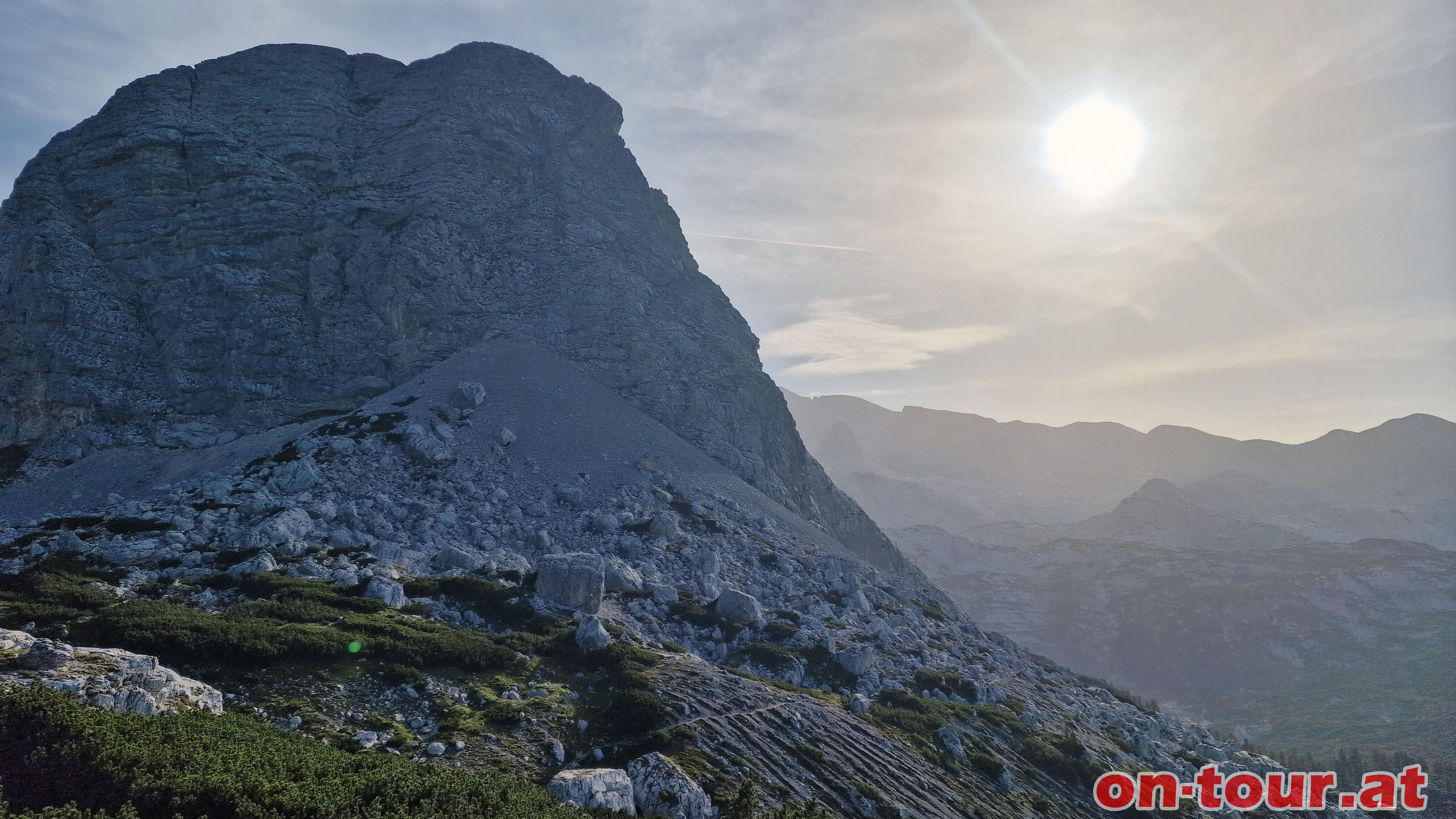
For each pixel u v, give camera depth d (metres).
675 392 159.25
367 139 173.12
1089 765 79.12
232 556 75.50
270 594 68.00
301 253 148.25
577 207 181.50
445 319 149.38
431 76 191.12
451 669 60.00
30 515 103.38
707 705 62.66
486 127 180.75
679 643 80.00
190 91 163.88
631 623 80.00
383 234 154.00
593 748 54.22
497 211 171.38
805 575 112.25
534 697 59.00
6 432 122.50
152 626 54.50
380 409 124.50
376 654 58.78
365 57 189.12
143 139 147.38
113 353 132.38
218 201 147.38
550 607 76.62
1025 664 116.19
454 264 156.62
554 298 163.00
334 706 51.25
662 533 106.69
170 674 45.22
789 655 80.25
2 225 137.62
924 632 111.56
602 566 80.38
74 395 125.75
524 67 199.62
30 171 148.88
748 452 161.62
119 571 69.50
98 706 38.06
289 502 92.19
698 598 92.12
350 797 35.03
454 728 52.00
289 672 53.88
